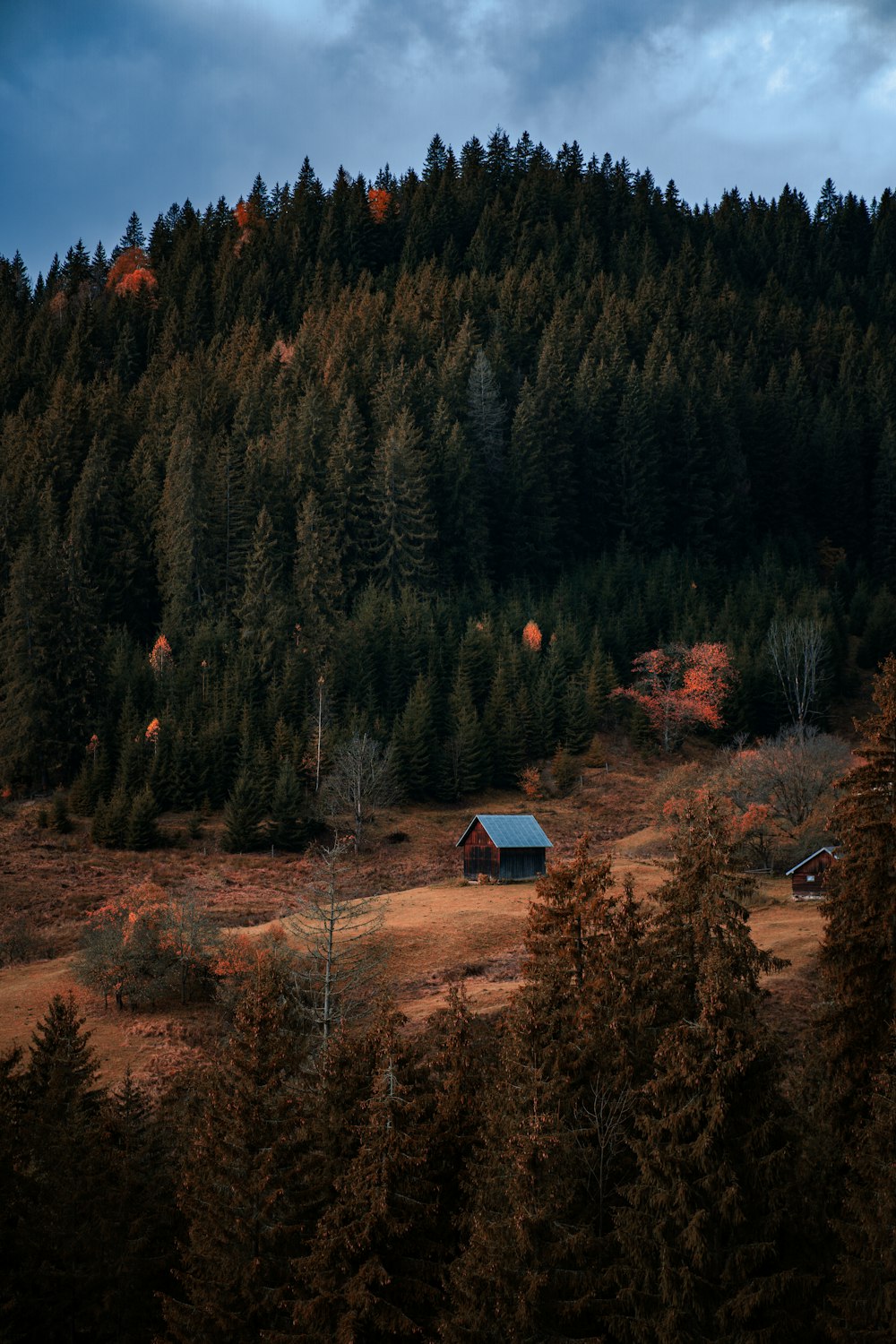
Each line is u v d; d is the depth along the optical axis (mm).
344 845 86500
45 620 102125
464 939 58844
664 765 105562
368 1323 24422
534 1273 23281
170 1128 33031
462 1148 27391
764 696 113562
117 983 51219
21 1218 28625
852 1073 28703
